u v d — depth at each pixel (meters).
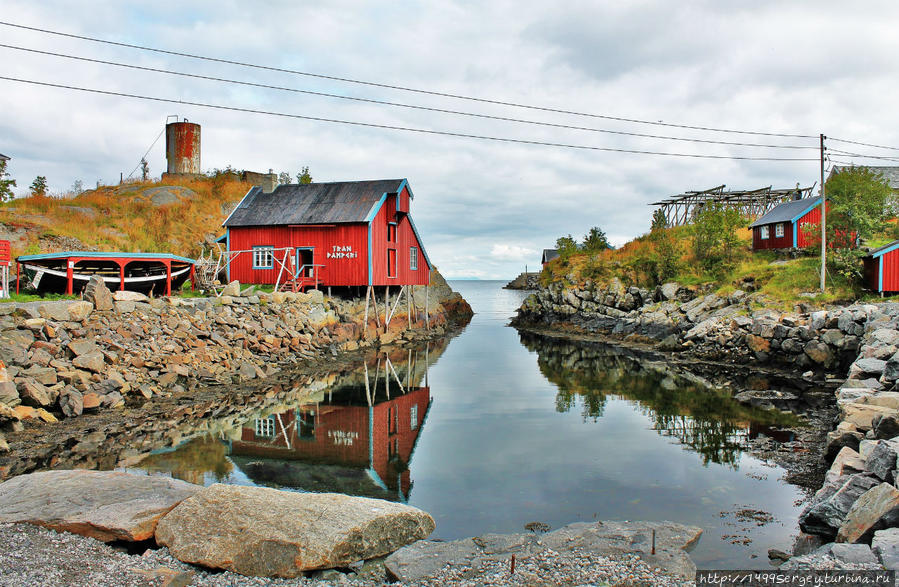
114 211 43.47
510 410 19.97
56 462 13.30
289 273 36.19
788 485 12.37
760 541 9.52
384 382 25.25
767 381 25.06
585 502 11.51
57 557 7.69
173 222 44.34
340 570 8.06
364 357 32.97
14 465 13.03
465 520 10.62
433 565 7.80
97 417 17.48
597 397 22.12
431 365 30.56
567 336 45.59
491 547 8.35
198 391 21.75
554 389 23.86
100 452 14.18
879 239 40.09
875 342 21.92
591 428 17.42
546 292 54.69
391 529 8.76
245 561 7.78
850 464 10.88
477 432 17.02
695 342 34.19
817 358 26.64
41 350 18.08
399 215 40.62
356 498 9.21
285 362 28.03
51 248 34.59
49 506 8.95
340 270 37.38
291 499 8.91
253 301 30.36
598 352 36.03
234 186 53.28
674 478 12.91
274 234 38.53
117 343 20.78
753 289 37.50
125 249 37.88
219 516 8.48
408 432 16.94
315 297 34.72
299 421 17.98
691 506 11.23
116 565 7.62
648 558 7.80
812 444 15.33
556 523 10.48
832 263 35.66
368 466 13.73
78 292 28.70
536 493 12.02
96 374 19.05
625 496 11.83
